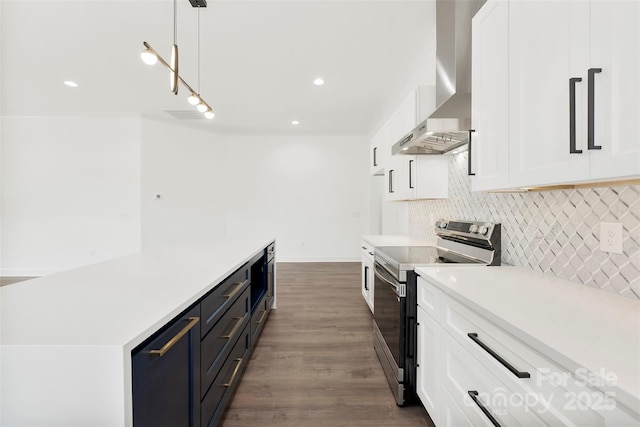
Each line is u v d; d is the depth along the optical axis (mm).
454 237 2195
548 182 999
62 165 4914
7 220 4930
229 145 6180
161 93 3920
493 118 1291
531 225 1538
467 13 1919
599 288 1184
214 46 2779
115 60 3047
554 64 966
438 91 2184
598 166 817
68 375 721
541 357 757
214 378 1368
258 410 1684
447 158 2533
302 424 1579
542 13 1014
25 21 2402
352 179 6215
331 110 4617
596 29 815
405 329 1688
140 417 794
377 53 2912
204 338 1249
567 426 682
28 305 986
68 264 4965
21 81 3553
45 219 4934
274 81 3553
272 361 2219
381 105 4387
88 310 941
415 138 1932
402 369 1695
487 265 1697
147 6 2223
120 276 1396
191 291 1148
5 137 4875
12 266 4953
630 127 734
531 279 1352
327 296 3838
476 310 1032
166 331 936
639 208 1026
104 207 4934
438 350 1376
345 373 2057
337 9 2270
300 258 6230
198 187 5695
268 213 6215
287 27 2490
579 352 677
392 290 1811
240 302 1854
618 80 760
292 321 2994
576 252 1283
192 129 5594
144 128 4930
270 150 6188
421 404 1722
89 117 4887
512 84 1170
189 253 2107
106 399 722
